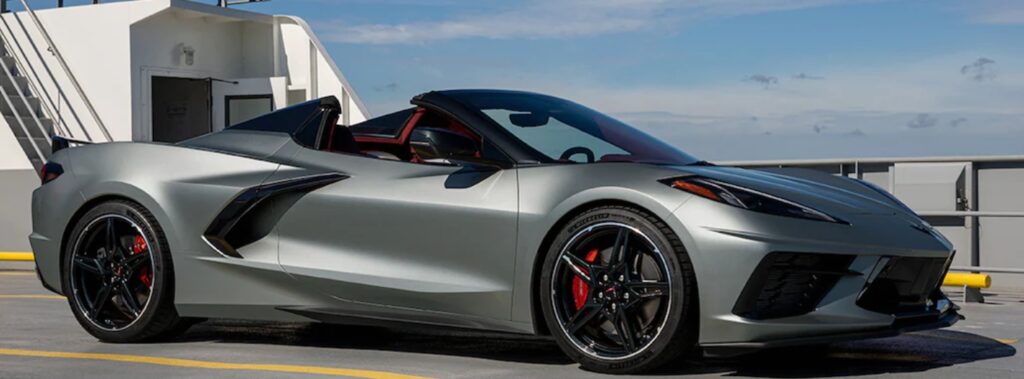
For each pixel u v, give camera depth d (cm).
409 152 488
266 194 455
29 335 515
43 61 1416
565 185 397
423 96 450
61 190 499
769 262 362
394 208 428
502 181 412
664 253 373
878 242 376
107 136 1377
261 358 433
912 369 403
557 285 394
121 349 465
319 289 443
